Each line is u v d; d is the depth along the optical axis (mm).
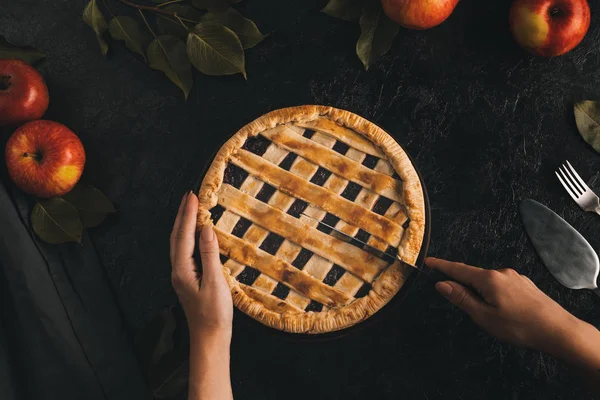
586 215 959
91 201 952
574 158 965
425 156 972
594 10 965
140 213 973
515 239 960
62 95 979
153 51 940
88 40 981
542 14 898
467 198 969
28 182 909
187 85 945
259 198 885
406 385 960
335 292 865
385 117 974
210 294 829
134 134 979
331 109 897
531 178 966
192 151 979
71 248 947
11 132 966
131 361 930
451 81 973
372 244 872
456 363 958
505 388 954
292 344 962
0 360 896
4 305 911
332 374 962
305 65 979
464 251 964
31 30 979
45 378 909
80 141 942
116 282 969
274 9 978
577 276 932
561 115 967
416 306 960
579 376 863
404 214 876
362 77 974
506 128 970
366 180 880
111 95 980
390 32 932
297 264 874
